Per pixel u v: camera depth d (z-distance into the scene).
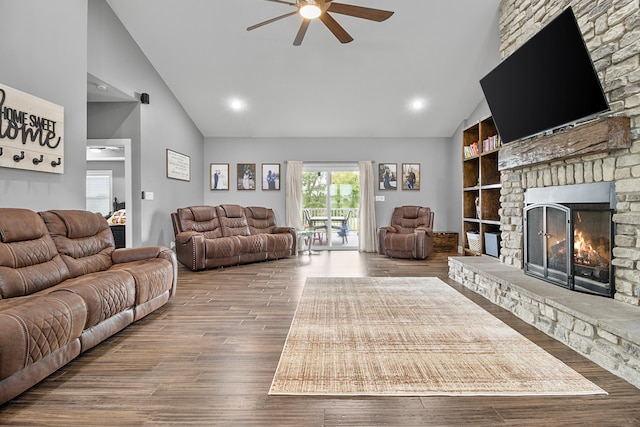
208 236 5.60
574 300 2.40
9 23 2.60
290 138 7.27
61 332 1.88
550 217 2.99
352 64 5.12
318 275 4.68
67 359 1.99
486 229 5.25
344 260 5.98
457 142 6.96
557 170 2.98
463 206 5.89
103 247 3.21
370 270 5.03
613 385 1.80
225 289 3.91
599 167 2.52
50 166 2.96
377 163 7.28
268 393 1.76
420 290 3.79
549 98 2.78
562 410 1.60
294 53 4.90
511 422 1.52
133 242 4.82
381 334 2.52
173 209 5.82
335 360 2.11
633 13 2.21
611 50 2.38
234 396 1.74
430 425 1.50
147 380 1.90
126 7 4.16
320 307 3.19
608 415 1.56
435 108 6.28
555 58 2.62
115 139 4.81
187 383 1.87
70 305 1.97
